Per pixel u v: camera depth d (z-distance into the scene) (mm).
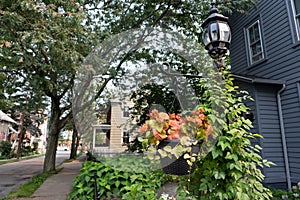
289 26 4996
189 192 1711
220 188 1613
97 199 2234
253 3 5355
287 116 4805
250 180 1653
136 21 5926
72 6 4141
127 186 2428
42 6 3678
